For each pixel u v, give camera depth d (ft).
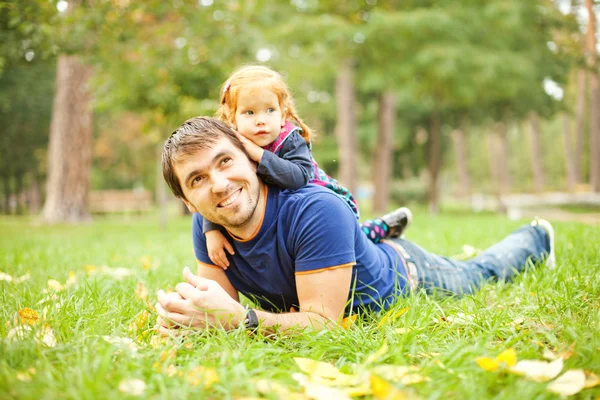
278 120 8.31
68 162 47.34
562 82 61.87
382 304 8.67
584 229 17.54
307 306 7.90
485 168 174.60
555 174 170.40
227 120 8.68
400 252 9.79
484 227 23.54
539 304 8.48
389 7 52.90
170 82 32.76
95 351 6.46
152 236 29.25
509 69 49.83
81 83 47.03
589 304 8.55
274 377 6.00
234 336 7.20
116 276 12.76
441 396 5.44
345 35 49.19
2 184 111.65
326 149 85.76
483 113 75.10
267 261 8.14
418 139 95.30
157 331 7.72
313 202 7.79
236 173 7.47
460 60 48.55
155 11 29.76
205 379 5.61
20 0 23.08
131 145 92.48
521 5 51.03
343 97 58.90
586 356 6.30
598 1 71.05
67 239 26.50
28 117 76.84
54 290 10.25
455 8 49.70
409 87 55.16
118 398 5.14
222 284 8.95
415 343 6.91
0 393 5.30
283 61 54.85
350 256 7.89
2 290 10.19
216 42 32.17
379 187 62.69
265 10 36.14
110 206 83.51
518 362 6.13
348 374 6.09
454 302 9.49
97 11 26.73
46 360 6.05
